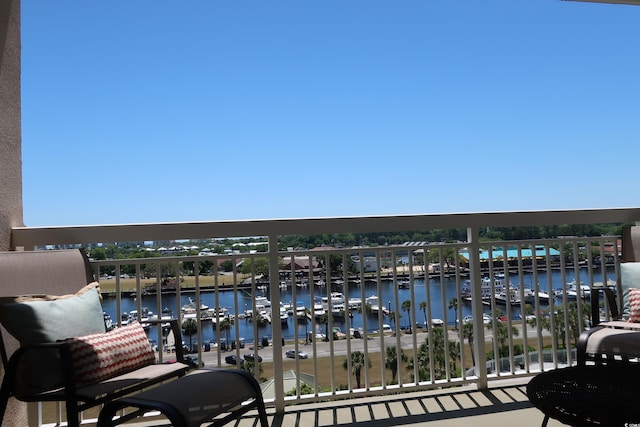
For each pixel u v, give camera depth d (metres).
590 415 1.67
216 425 2.11
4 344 2.34
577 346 2.72
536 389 1.94
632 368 2.20
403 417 2.83
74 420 2.07
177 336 2.66
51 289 2.59
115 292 2.91
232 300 2.99
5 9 2.93
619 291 3.33
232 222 2.96
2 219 2.77
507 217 3.26
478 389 3.21
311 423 2.80
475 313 3.24
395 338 3.16
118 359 2.38
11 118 2.94
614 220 3.43
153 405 1.91
